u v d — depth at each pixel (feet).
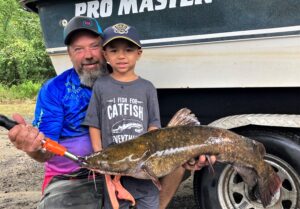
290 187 4.88
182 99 5.73
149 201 4.38
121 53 4.36
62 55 6.21
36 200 7.11
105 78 4.49
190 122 4.21
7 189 7.72
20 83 27.86
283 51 4.71
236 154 4.13
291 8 4.58
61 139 4.65
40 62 28.55
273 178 4.37
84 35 4.58
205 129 4.09
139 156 3.87
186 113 4.25
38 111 4.61
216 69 5.12
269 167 4.35
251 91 5.28
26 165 9.29
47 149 3.91
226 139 4.09
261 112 5.30
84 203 4.53
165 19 5.30
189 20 5.16
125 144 3.92
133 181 4.33
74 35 4.60
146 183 4.36
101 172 3.91
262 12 4.73
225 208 5.09
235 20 4.89
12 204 6.93
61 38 6.14
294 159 4.76
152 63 5.50
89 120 4.43
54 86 4.64
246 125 4.94
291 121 4.75
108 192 4.17
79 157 3.94
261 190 4.34
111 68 4.90
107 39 4.36
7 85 26.81
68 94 4.64
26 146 3.86
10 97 22.94
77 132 4.63
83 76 4.64
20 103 21.21
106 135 4.36
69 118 4.62
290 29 4.61
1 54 28.14
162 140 3.95
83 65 4.64
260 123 4.85
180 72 5.36
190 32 5.17
